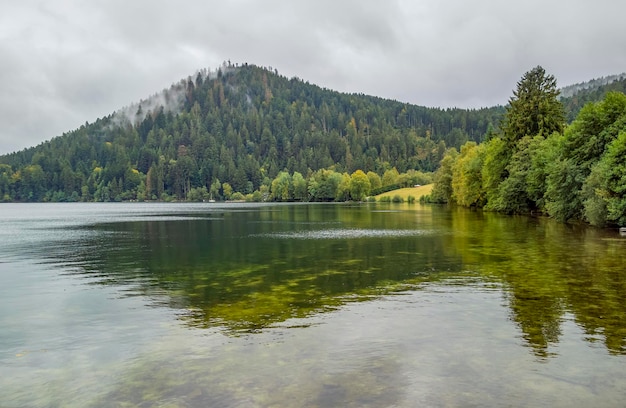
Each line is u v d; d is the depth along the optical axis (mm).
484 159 77625
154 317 13258
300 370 8945
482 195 81125
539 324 11719
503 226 44844
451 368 8938
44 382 8734
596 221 39625
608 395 7758
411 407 7395
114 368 9328
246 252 28250
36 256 27578
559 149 47594
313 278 19016
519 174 59781
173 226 54125
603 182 36000
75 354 10258
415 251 27094
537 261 22156
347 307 13938
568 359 9328
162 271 21578
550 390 7949
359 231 42562
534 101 65875
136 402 7801
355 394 7867
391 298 15031
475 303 14055
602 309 13055
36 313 13992
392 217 65625
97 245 33656
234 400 7719
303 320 12539
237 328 11922
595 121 43531
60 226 57312
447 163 106562
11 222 68438
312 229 46469
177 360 9648
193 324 12422
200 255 27203
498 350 9883
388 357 9570
